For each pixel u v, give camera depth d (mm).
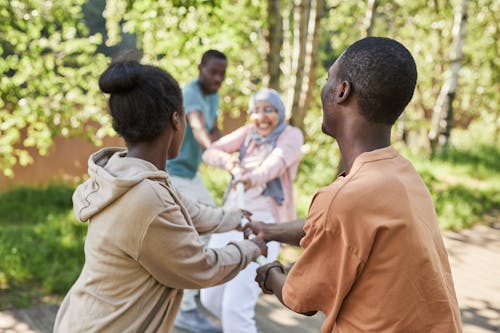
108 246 1571
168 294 1688
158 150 1708
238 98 10055
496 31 12508
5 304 3686
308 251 1439
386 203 1331
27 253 4605
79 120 6695
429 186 7715
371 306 1359
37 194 7852
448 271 1478
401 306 1332
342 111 1463
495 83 13508
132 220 1542
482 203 7086
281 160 3049
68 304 1703
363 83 1389
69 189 8211
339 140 1501
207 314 3717
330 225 1373
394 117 1427
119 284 1585
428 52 13234
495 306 4016
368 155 1407
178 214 1623
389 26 13336
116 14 10719
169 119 1686
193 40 6500
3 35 6082
